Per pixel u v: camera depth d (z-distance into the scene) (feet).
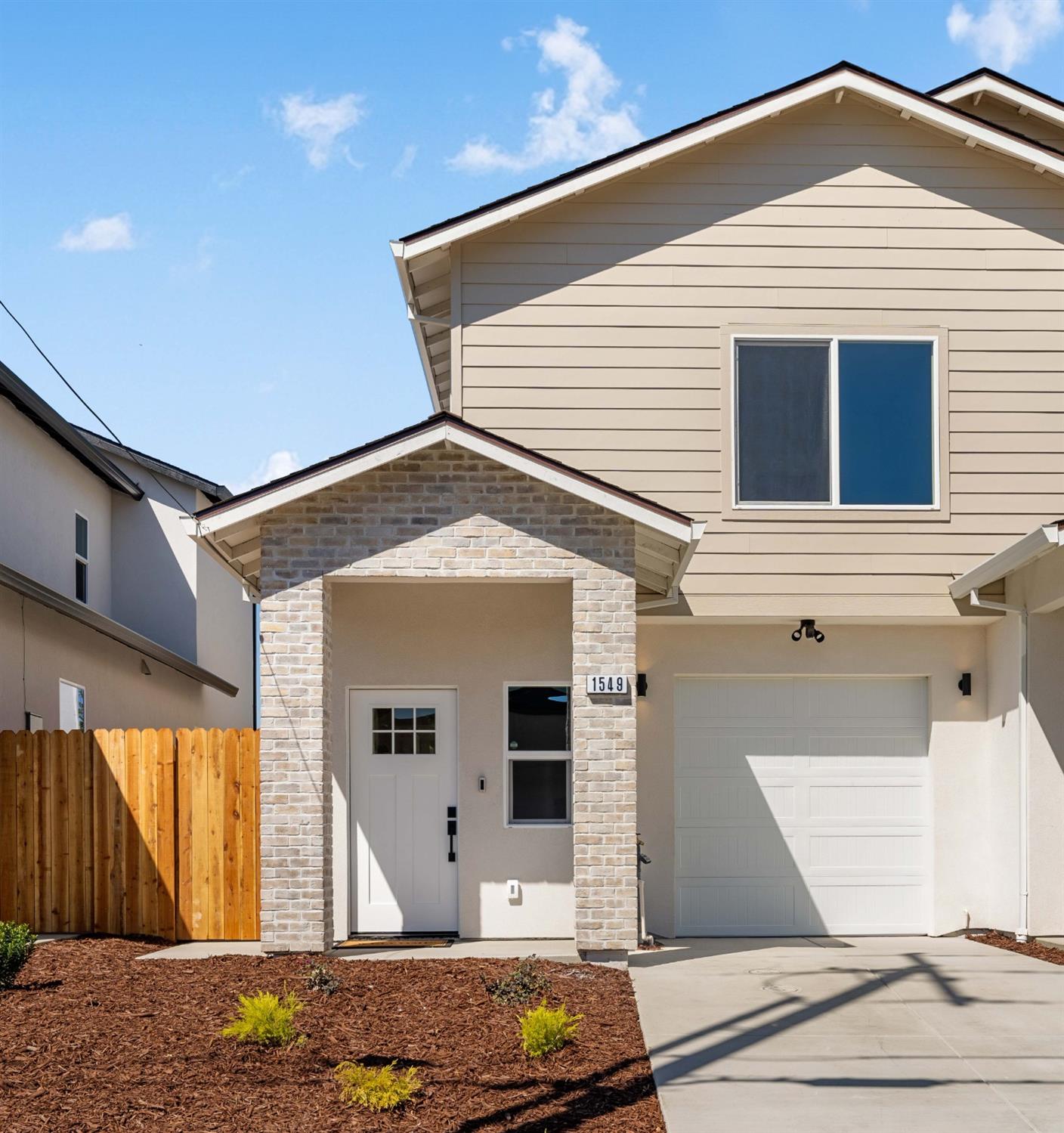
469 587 40.93
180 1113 22.29
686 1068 25.73
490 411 41.96
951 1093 24.38
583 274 42.47
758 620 42.29
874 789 43.52
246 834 39.19
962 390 42.65
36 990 30.09
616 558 35.68
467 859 39.99
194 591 69.56
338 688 40.50
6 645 45.57
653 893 42.52
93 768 39.78
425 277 44.60
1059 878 39.91
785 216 42.93
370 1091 23.06
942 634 43.47
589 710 35.40
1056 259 43.16
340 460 34.42
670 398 42.11
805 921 42.96
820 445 42.27
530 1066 25.52
